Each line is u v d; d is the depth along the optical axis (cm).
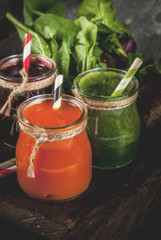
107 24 69
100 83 54
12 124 55
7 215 51
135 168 55
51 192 49
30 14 67
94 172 55
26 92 53
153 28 99
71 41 63
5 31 74
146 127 57
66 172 48
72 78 64
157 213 70
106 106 50
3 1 71
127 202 51
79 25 64
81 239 48
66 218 50
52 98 50
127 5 93
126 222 52
